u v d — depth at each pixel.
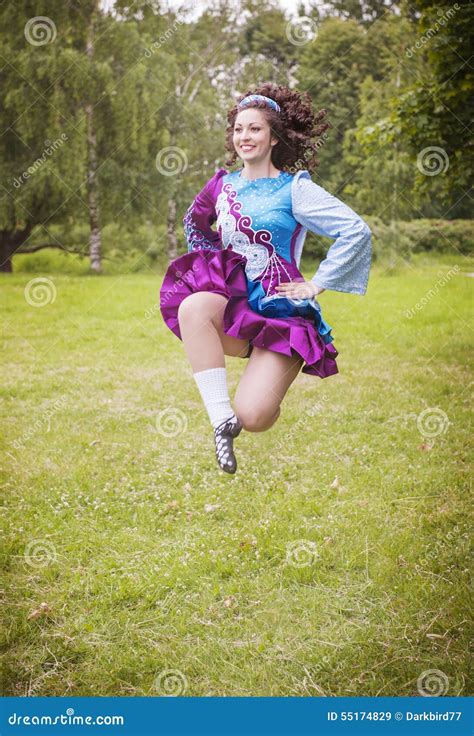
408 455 4.93
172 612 3.22
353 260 2.61
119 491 4.45
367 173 17.84
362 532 3.82
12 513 4.15
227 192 2.83
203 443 5.28
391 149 17.08
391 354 8.08
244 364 7.87
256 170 2.83
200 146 18.25
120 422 5.73
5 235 17.62
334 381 6.89
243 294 2.68
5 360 7.95
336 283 2.61
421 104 8.09
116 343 8.86
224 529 3.94
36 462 4.88
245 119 2.79
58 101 15.91
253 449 5.07
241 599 3.31
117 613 3.22
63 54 15.64
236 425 2.59
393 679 2.82
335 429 5.47
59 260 18.50
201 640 3.05
